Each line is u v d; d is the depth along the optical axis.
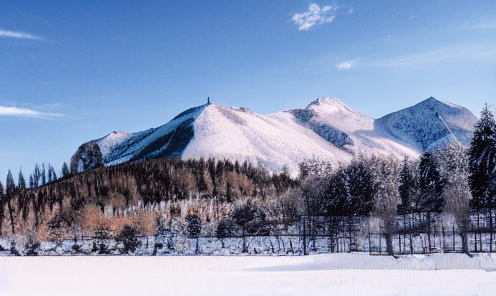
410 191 61.69
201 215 62.81
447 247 51.25
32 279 44.22
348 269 47.50
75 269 49.38
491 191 58.81
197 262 51.94
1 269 49.03
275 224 61.53
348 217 60.47
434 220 56.94
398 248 52.94
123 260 54.00
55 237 62.50
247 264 50.47
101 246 61.31
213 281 42.19
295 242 57.69
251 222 61.50
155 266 50.38
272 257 53.12
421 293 35.91
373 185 61.62
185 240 60.44
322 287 38.59
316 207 62.09
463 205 54.22
